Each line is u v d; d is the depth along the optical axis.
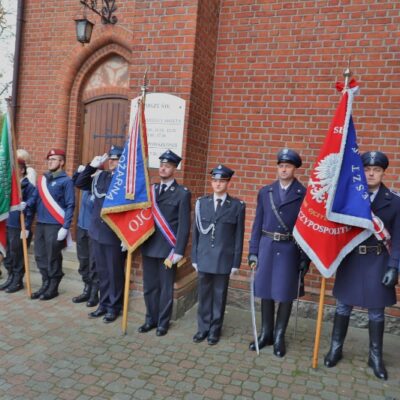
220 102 5.13
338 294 3.59
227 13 5.09
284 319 3.78
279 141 4.89
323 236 3.35
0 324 4.08
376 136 4.53
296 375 3.39
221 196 3.94
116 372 3.29
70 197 4.81
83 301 4.80
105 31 5.93
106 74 6.18
